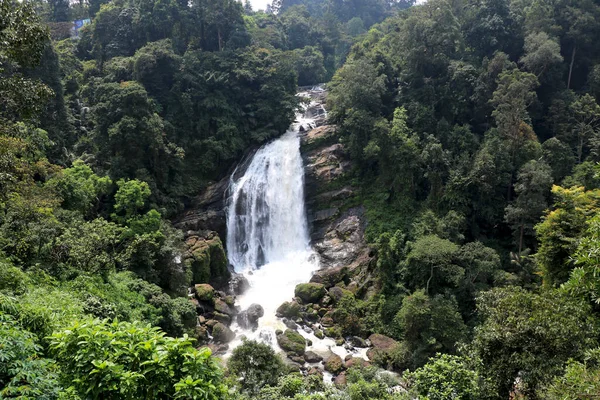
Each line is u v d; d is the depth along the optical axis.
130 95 30.59
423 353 21.64
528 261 26.83
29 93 13.19
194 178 36.78
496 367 12.57
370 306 27.67
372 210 34.62
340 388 19.36
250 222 36.34
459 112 37.19
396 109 35.91
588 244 9.65
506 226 30.97
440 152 31.92
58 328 10.61
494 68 35.94
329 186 37.44
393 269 28.41
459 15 45.19
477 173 29.80
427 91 37.56
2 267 14.72
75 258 18.84
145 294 21.28
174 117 37.06
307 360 23.12
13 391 6.34
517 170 31.23
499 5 42.50
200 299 27.05
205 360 7.80
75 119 35.25
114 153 31.58
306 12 76.94
